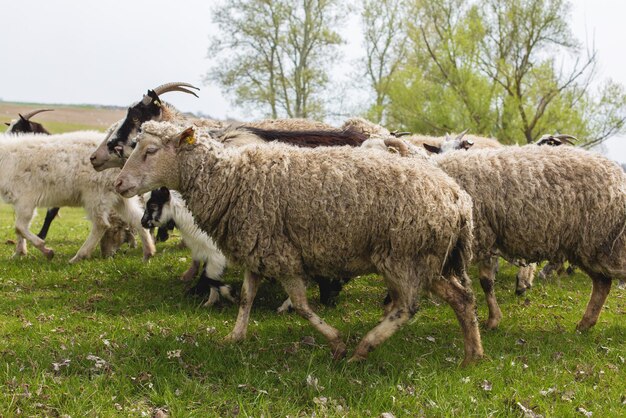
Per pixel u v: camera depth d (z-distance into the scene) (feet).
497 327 23.77
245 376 17.11
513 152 22.56
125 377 16.75
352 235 18.15
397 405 15.88
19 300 25.30
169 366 17.66
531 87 86.69
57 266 31.65
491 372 18.20
